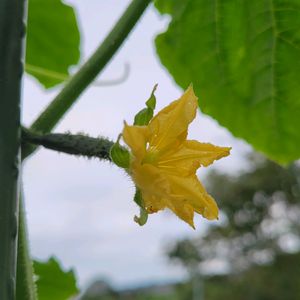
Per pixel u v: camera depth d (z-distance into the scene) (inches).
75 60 10.0
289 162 9.2
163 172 5.2
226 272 95.0
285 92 8.7
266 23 8.3
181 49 8.6
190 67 8.7
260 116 8.9
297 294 87.1
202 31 8.5
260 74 8.6
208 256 97.4
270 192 88.7
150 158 5.2
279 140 9.1
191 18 8.4
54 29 9.8
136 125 5.2
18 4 4.9
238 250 92.0
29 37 9.9
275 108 8.8
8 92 4.8
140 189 5.1
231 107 8.9
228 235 93.2
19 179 4.8
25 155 5.0
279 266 88.4
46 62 10.0
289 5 8.1
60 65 10.0
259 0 8.2
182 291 100.2
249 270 90.1
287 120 8.9
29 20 9.8
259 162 90.1
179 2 8.4
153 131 5.1
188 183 5.2
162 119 5.2
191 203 5.1
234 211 92.8
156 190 5.0
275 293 88.1
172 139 5.2
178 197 5.1
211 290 94.0
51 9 9.7
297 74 8.5
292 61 8.5
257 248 90.7
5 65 4.8
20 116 4.8
